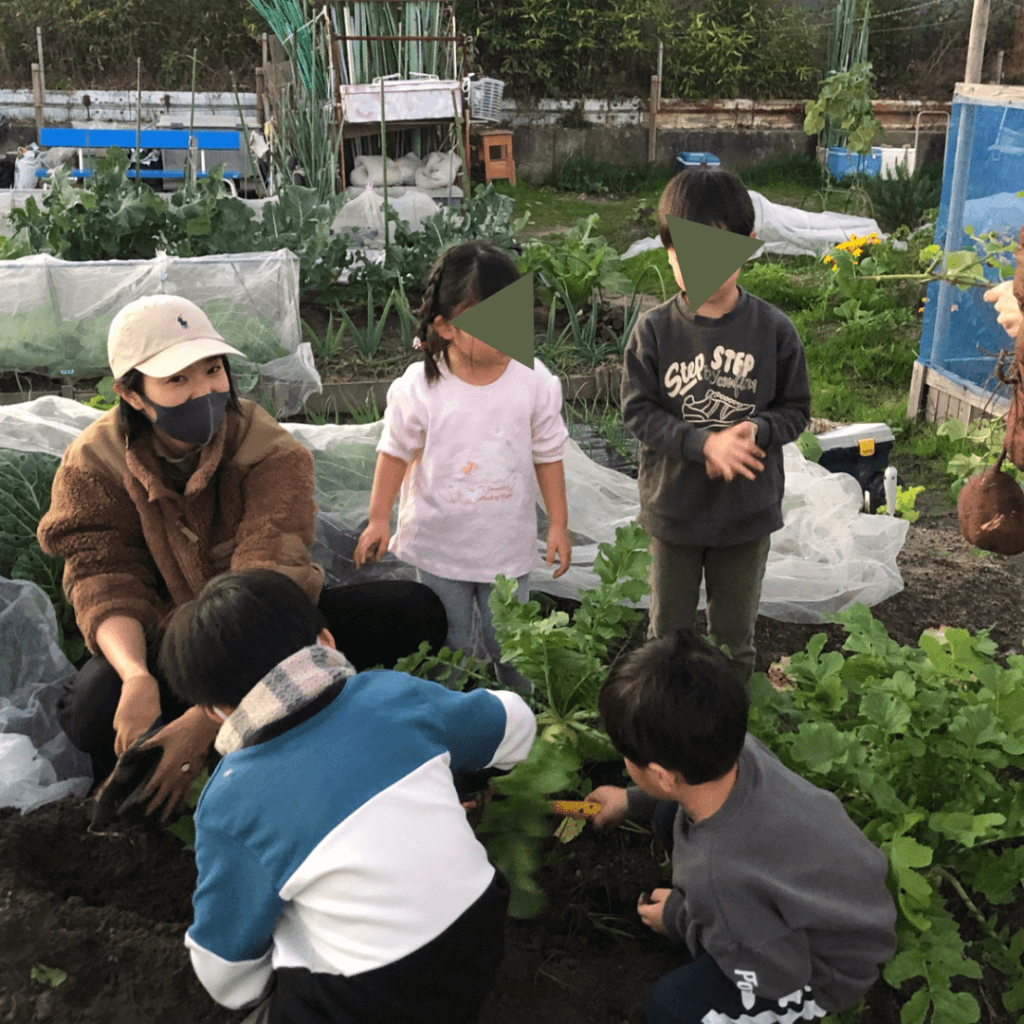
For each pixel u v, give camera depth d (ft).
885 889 6.45
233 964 5.57
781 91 52.24
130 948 6.61
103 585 8.11
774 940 6.01
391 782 5.48
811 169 49.65
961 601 12.76
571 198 46.01
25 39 48.03
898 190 37.73
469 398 8.72
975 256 15.62
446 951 5.42
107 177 20.43
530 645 7.98
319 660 5.72
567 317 20.31
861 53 49.24
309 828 5.30
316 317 20.81
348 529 11.27
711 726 5.89
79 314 16.52
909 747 7.55
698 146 49.98
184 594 8.33
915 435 19.04
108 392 14.94
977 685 8.69
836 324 25.49
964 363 18.71
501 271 8.23
